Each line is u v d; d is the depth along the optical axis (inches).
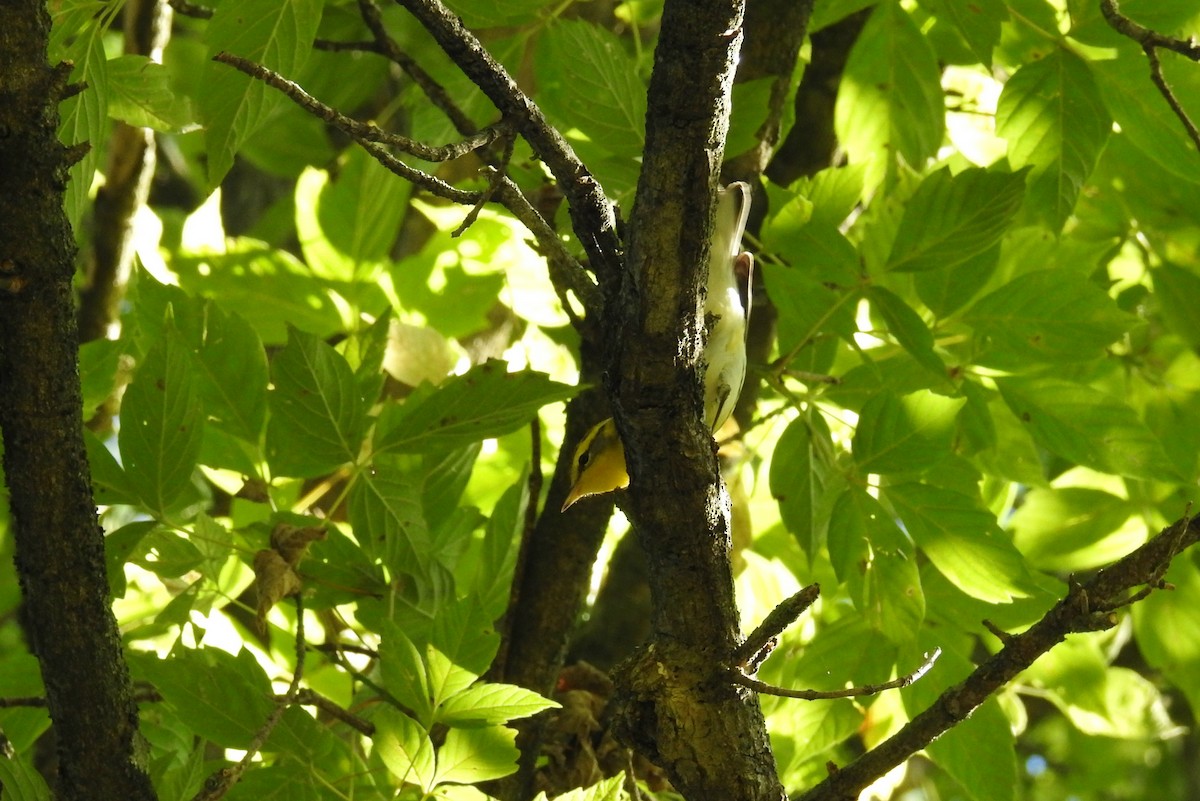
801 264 73.8
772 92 75.2
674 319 67.6
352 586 72.6
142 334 73.0
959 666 73.5
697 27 67.0
